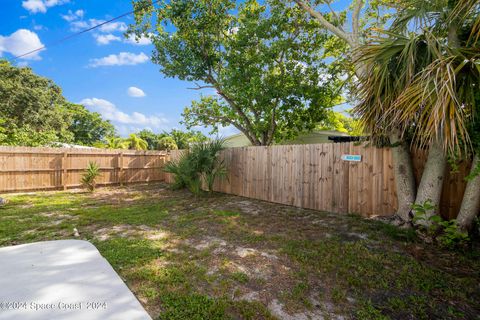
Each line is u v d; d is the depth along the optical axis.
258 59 8.81
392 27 3.99
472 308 1.96
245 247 3.18
